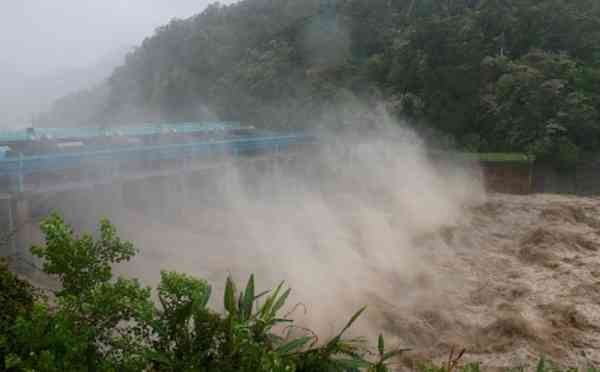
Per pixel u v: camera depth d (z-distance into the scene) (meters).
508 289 17.06
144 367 5.36
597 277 17.70
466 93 40.59
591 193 33.25
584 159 35.00
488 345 13.53
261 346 6.05
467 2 48.28
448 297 16.61
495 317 15.12
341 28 51.12
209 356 5.75
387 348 13.21
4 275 6.74
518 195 33.12
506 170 34.03
